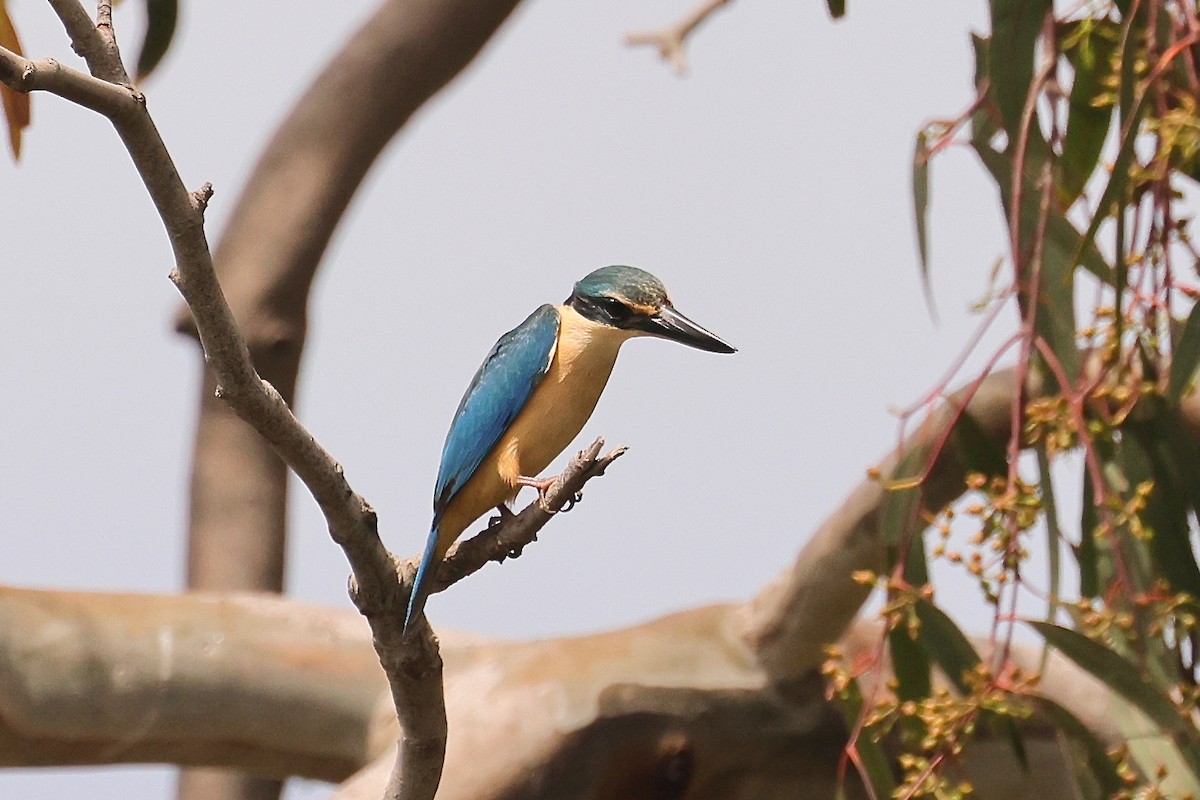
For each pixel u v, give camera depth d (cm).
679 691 1170
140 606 1184
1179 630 874
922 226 917
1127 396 859
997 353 839
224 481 1584
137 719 1154
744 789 1197
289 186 1590
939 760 808
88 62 550
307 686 1184
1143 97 812
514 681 1179
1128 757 905
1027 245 895
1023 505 786
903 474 961
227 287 1586
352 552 677
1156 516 891
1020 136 884
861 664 946
